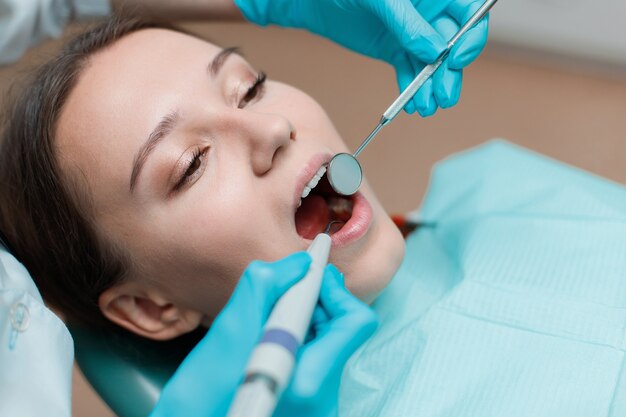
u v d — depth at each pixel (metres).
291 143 0.91
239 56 1.02
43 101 0.98
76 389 1.73
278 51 2.27
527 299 0.98
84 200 0.97
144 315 1.08
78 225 0.99
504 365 0.91
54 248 1.03
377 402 0.96
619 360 0.87
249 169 0.89
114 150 0.91
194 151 0.89
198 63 0.95
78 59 0.99
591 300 0.95
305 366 0.71
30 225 1.04
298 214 1.02
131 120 0.91
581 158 1.90
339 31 1.17
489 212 1.20
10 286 0.88
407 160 1.97
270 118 0.87
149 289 1.03
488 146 1.38
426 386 0.92
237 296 0.73
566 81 2.05
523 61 2.10
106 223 0.97
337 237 0.90
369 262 0.93
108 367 1.10
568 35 2.00
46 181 0.98
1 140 1.08
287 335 0.62
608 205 1.12
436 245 1.22
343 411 0.97
